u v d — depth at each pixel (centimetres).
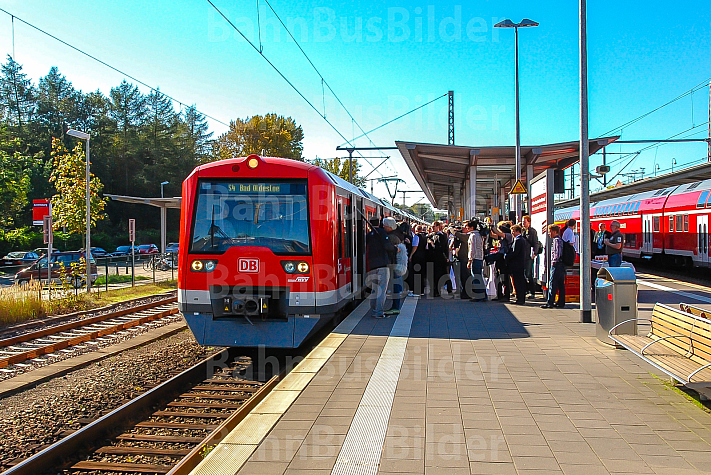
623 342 714
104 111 7144
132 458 523
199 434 590
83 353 963
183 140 7412
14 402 697
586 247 1013
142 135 6906
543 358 746
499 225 1336
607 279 838
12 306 1325
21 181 4281
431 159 2792
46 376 801
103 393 720
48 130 6444
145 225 6856
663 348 671
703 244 2019
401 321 1034
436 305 1250
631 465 416
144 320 1302
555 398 575
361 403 562
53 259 2388
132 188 6712
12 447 544
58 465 503
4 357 932
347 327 973
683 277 2103
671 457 429
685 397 575
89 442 550
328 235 879
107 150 6725
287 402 565
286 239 865
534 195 1512
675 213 2241
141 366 860
